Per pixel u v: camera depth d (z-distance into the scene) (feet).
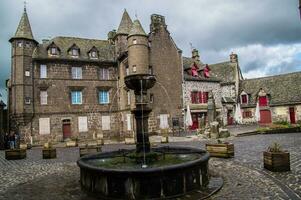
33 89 100.07
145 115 30.83
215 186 25.05
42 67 102.78
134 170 21.86
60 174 35.09
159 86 107.55
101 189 23.31
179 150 34.94
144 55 100.07
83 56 110.73
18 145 85.51
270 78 141.69
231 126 122.72
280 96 130.93
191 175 23.70
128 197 22.09
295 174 28.25
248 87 144.25
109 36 124.98
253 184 25.53
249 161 37.63
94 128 108.99
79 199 23.25
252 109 135.64
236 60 147.43
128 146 70.49
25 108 97.35
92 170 23.76
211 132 79.20
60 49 107.55
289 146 50.49
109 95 113.50
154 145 63.82
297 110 123.44
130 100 102.94
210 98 86.69
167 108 108.47
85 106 108.06
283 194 21.93
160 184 22.16
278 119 128.88
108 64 113.91
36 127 99.66
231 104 135.64
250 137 75.36
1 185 30.17
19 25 101.04
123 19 118.93
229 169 33.06
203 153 30.45
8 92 113.19
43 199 23.80
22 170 39.88
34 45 103.19
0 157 59.26
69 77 106.11
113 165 28.07
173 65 112.68
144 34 100.94
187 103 114.32
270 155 30.66
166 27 113.29
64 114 104.22
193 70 122.52
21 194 25.73
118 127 113.70
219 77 144.46
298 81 131.64
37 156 57.93
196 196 22.34
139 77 30.68
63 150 69.21
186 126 112.16
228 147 41.78
